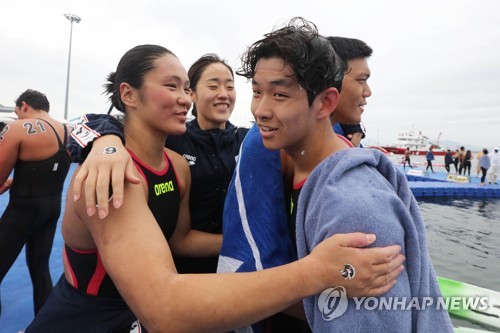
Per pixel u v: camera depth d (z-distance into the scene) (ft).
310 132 3.47
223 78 7.02
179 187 5.37
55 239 15.30
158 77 4.27
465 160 65.00
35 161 8.16
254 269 3.77
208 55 7.34
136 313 2.93
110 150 3.50
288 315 4.36
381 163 3.39
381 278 2.68
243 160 4.37
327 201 2.96
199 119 7.22
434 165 98.32
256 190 4.09
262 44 3.22
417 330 2.93
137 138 4.45
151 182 4.45
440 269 18.65
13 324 8.25
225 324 2.75
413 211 3.24
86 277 4.16
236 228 4.10
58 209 9.07
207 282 2.83
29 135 8.09
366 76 4.91
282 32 3.21
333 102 3.45
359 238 2.65
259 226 3.94
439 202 40.24
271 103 3.23
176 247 5.66
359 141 6.30
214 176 6.27
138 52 4.35
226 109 7.10
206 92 6.89
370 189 2.93
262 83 3.25
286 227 4.03
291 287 2.74
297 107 3.18
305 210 3.40
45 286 8.70
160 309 2.76
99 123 4.30
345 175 3.09
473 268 18.81
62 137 9.02
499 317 8.46
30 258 8.63
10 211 8.11
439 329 3.03
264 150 4.22
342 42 4.82
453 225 29.07
